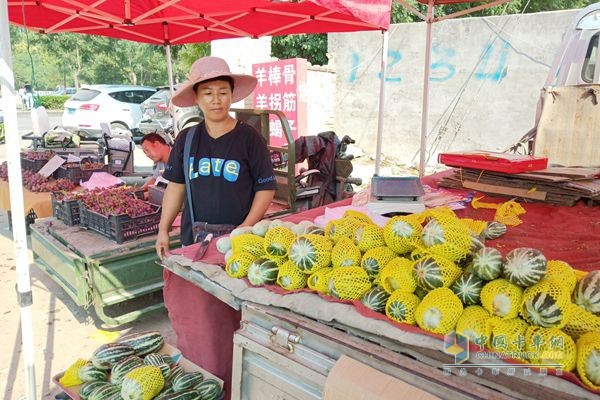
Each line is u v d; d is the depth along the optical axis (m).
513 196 3.56
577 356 1.26
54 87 42.34
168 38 6.39
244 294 1.89
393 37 10.55
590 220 2.98
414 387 1.43
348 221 1.95
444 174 4.64
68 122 13.60
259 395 1.93
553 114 5.08
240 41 9.42
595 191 3.26
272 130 9.23
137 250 3.63
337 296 1.69
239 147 2.80
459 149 10.37
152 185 4.37
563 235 2.68
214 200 2.81
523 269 1.35
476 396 1.33
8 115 2.19
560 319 1.29
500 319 1.37
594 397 1.19
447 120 10.38
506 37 9.43
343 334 1.63
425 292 1.53
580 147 4.90
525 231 2.78
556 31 8.92
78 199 4.10
